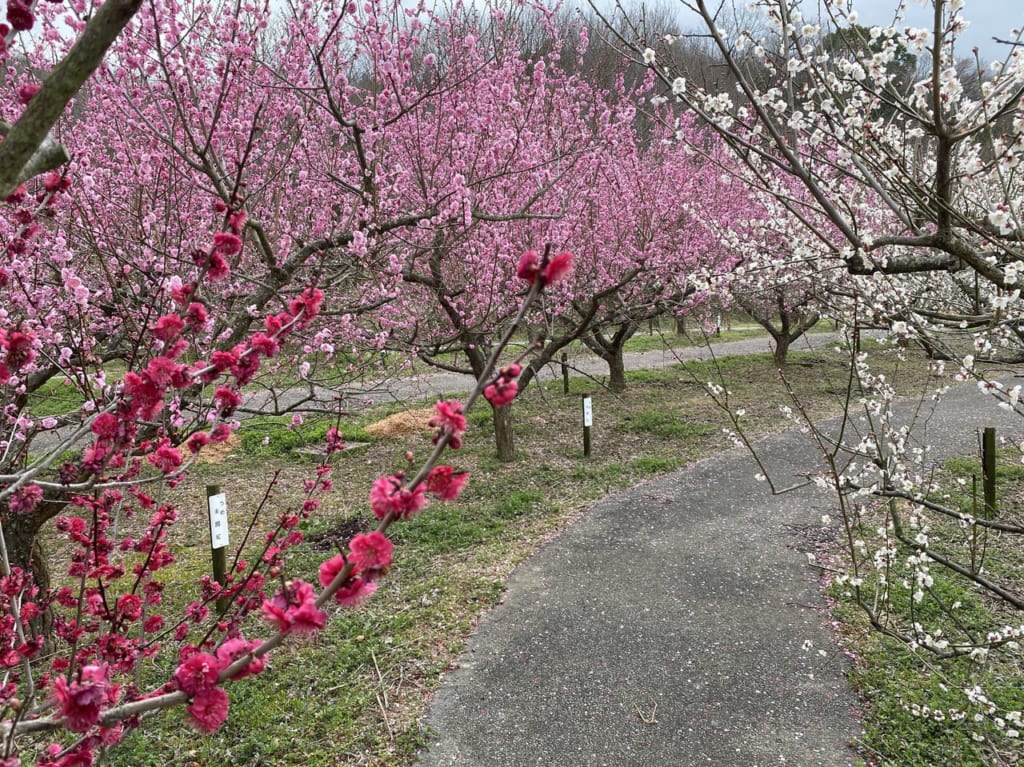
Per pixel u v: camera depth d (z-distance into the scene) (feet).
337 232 16.26
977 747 10.61
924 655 13.29
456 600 16.40
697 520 21.42
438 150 20.95
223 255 4.77
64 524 7.00
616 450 29.40
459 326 22.95
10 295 11.78
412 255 20.52
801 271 18.69
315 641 14.51
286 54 16.57
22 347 4.59
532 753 11.27
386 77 17.88
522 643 14.55
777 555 18.62
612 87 25.71
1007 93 9.22
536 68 18.93
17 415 10.98
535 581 17.46
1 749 4.03
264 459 29.01
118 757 10.93
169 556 7.69
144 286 13.88
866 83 10.26
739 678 13.15
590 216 28.02
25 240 5.92
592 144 22.17
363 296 20.31
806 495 23.06
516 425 33.65
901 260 9.39
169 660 13.24
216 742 11.44
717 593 16.61
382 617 15.62
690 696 12.66
